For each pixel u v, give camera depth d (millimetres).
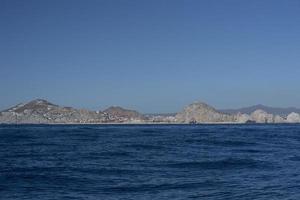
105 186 27719
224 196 24219
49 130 152375
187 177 31781
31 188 26656
